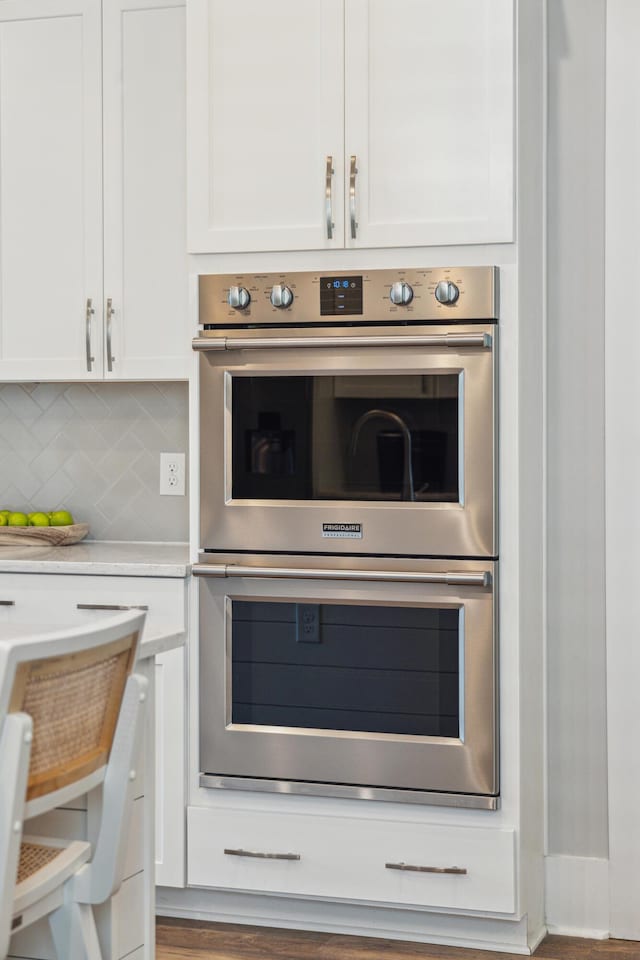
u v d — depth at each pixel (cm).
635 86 291
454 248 272
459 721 270
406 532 272
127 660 162
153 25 317
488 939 279
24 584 298
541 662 297
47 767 147
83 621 294
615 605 295
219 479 285
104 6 320
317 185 281
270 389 281
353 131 277
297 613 280
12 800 136
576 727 300
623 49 291
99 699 157
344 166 278
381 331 274
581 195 297
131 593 291
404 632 273
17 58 327
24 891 149
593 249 297
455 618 270
